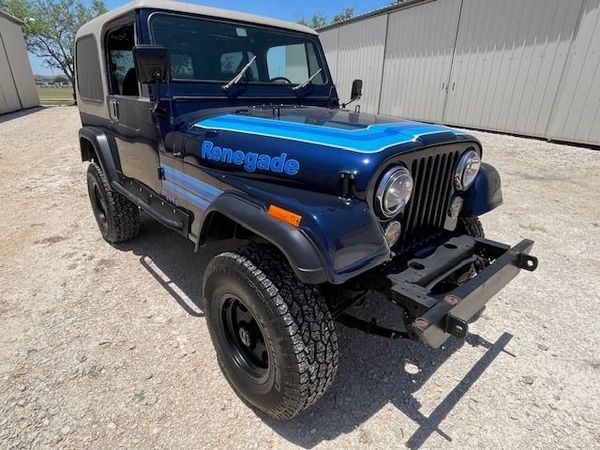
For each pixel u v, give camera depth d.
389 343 2.41
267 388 1.77
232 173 1.97
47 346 2.35
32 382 2.07
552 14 7.89
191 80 2.51
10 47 19.08
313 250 1.47
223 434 1.81
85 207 4.89
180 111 2.47
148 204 2.92
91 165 3.65
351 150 1.63
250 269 1.66
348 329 2.53
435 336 1.51
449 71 10.29
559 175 6.15
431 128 2.00
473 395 2.03
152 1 2.43
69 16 32.38
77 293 2.92
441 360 2.28
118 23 2.66
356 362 2.26
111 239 3.70
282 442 1.77
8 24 19.09
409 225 1.95
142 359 2.26
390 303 2.82
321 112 2.54
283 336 1.59
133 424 1.84
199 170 2.18
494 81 9.31
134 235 3.71
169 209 2.60
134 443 1.75
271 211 1.63
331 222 1.50
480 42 9.38
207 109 2.56
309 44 3.21
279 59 3.01
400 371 2.20
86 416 1.88
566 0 7.63
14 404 1.93
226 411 1.93
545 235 4.00
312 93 3.22
